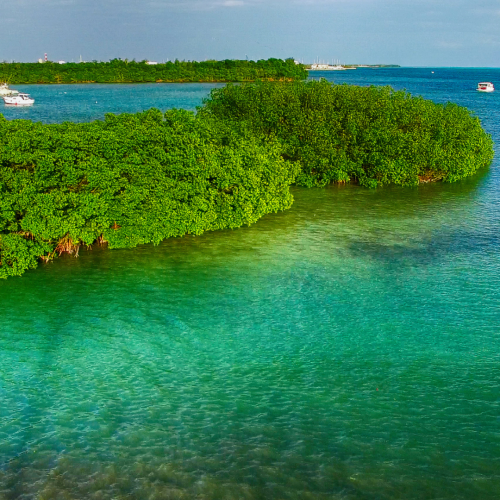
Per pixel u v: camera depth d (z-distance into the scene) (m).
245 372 20.48
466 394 19.12
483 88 188.50
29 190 28.69
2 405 18.27
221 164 36.75
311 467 15.76
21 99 125.94
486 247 33.94
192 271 30.05
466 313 25.08
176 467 15.69
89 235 31.03
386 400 18.81
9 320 24.23
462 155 52.75
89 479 15.22
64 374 20.17
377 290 27.59
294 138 51.69
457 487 15.09
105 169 31.45
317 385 19.69
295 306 25.91
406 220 40.06
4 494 14.61
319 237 35.94
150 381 19.84
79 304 25.94
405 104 54.91
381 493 14.87
